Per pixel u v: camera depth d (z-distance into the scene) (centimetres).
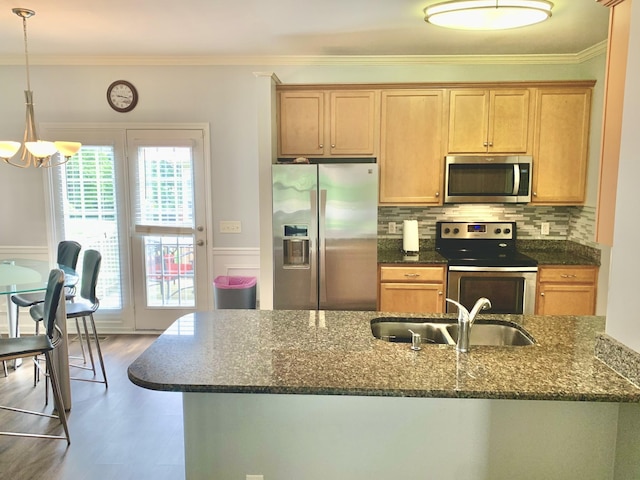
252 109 459
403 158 425
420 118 420
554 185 420
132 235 479
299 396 185
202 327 227
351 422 186
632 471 171
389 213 462
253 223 472
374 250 394
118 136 466
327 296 399
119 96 460
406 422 185
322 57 445
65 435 290
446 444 186
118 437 293
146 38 388
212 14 328
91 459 270
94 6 312
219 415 186
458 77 448
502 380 165
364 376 169
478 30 355
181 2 304
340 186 388
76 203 476
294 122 425
